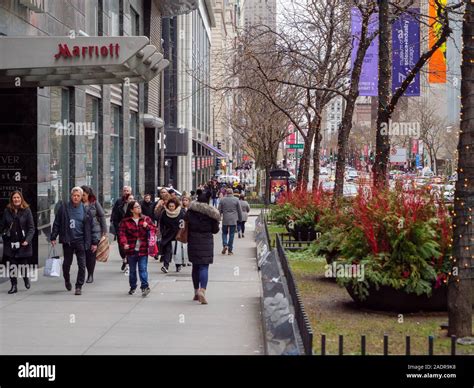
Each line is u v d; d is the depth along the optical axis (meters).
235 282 15.98
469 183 9.08
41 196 17.23
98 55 14.09
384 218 11.02
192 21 61.16
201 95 72.62
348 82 26.88
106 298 13.56
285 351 7.57
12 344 9.54
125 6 29.50
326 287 13.95
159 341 9.77
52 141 19.38
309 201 23.55
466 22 9.05
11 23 15.51
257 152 58.47
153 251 13.92
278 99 35.16
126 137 29.73
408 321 10.54
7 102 16.83
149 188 38.38
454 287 9.19
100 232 15.60
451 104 65.44
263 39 36.84
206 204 13.02
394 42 19.45
